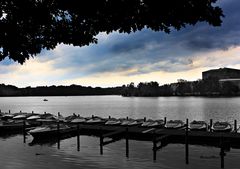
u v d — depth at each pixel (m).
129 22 5.82
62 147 35.09
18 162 28.58
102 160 28.66
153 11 5.43
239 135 33.03
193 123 41.31
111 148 33.53
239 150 30.97
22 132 47.31
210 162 26.95
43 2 5.55
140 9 5.53
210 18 5.50
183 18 5.53
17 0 5.47
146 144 35.03
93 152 32.03
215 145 33.16
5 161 29.02
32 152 32.97
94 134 42.22
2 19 5.75
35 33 6.30
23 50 6.49
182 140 34.72
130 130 38.75
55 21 6.17
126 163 27.36
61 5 5.50
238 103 160.12
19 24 5.90
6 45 6.16
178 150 31.58
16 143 38.53
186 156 27.22
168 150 31.69
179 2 5.23
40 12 5.57
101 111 118.75
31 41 6.44
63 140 39.28
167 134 35.09
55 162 28.41
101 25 6.01
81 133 42.81
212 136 33.22
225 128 38.00
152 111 112.69
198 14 5.42
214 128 38.44
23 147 35.88
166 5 5.27
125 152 31.50
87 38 6.44
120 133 37.97
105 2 5.42
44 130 39.41
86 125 44.94
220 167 25.42
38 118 57.22
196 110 112.81
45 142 38.53
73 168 26.19
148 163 27.17
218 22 5.54
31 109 143.88
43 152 32.84
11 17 5.70
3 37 5.98
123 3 5.41
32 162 28.52
